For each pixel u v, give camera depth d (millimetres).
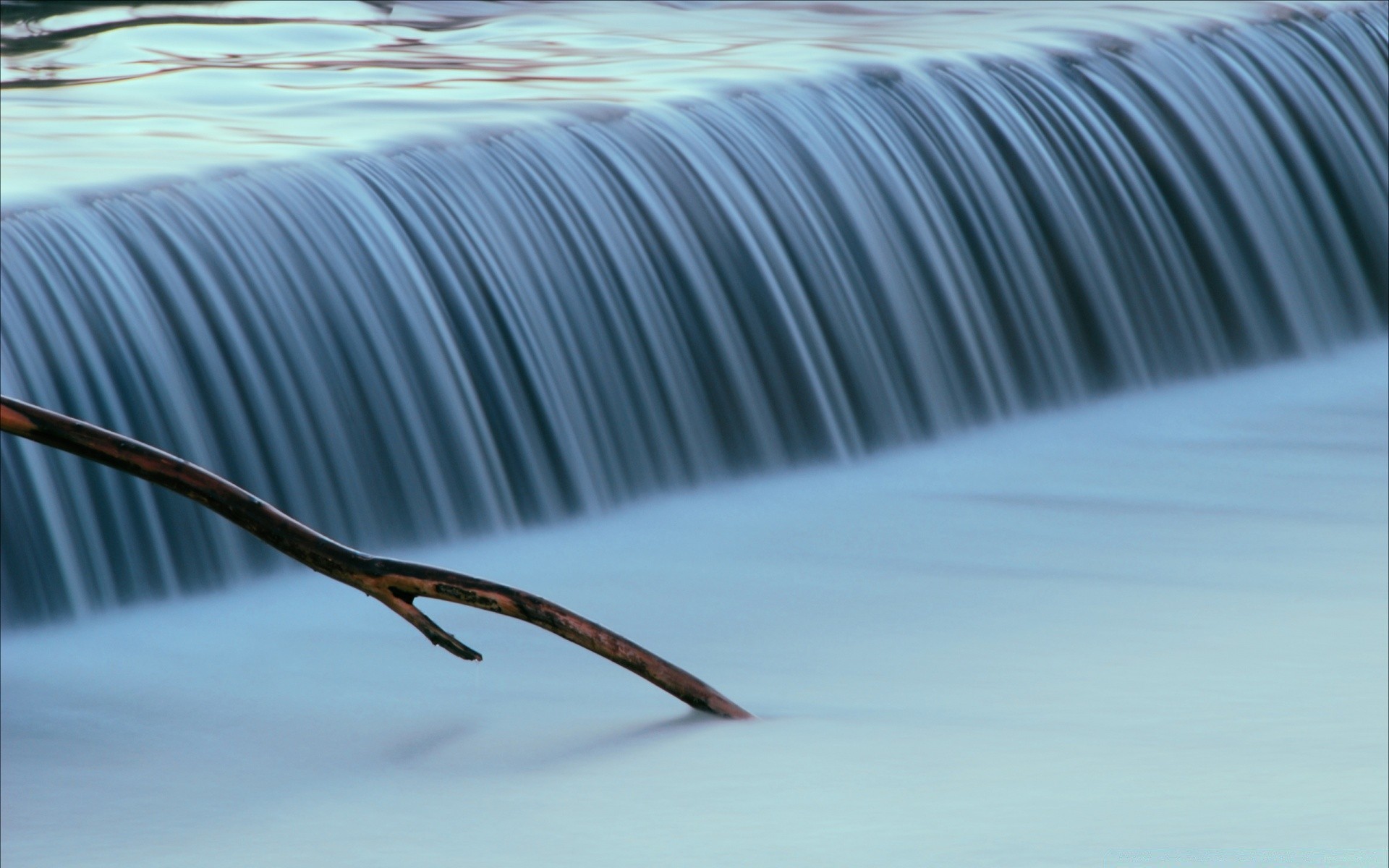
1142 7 19062
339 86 16094
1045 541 11844
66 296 11211
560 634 7699
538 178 13414
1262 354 16547
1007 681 9039
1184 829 6551
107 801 7797
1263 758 7523
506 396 12555
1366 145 18281
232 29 19594
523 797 7395
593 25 20109
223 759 8336
